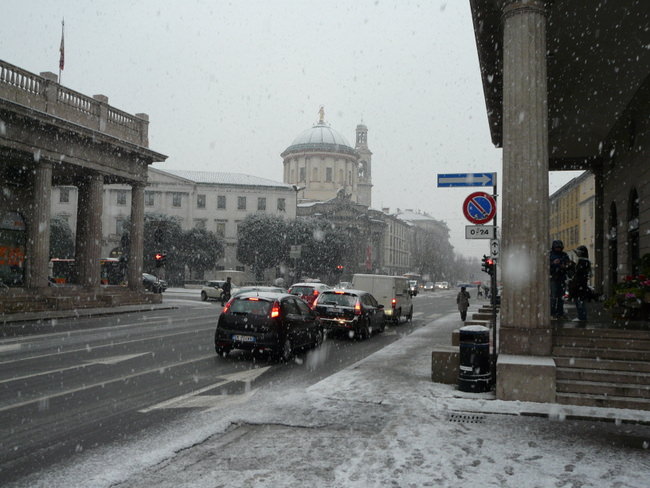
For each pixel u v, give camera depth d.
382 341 16.53
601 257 21.08
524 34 8.84
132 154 32.00
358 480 4.89
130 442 5.95
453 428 6.60
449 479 4.95
